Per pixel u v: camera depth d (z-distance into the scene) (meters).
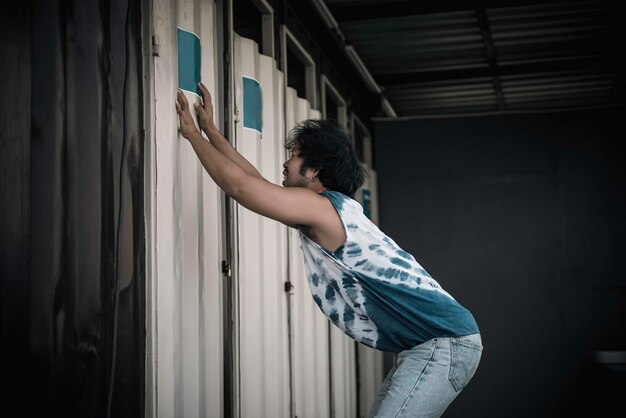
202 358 3.57
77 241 2.70
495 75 8.36
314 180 2.85
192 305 3.44
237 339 4.08
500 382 8.76
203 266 3.61
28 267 2.56
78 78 2.75
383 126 9.15
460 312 2.72
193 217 3.47
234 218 4.13
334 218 2.66
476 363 2.72
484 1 6.56
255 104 4.56
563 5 6.84
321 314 6.09
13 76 2.58
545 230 8.87
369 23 7.05
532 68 8.25
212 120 3.41
